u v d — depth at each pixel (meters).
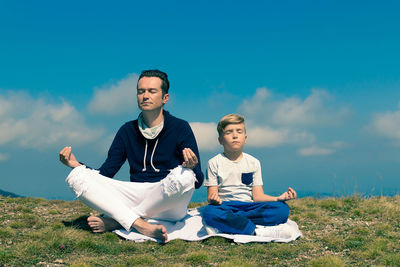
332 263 3.67
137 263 3.75
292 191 5.32
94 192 4.89
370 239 4.90
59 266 3.57
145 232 4.78
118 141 5.62
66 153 4.98
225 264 3.59
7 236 4.52
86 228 5.29
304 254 4.24
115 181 5.16
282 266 3.75
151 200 4.95
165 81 5.31
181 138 5.39
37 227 5.21
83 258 3.83
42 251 3.94
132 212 4.93
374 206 7.71
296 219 6.45
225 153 5.72
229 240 4.82
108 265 3.67
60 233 4.48
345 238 4.98
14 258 3.69
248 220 5.05
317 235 5.32
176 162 5.41
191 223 5.51
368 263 3.87
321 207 7.84
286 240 4.80
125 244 4.43
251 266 3.65
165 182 4.78
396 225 6.00
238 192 5.55
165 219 5.45
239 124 5.52
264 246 4.56
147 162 5.39
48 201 7.73
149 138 5.36
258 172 5.66
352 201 8.44
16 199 7.60
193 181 4.85
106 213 4.94
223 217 4.96
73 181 4.89
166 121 5.39
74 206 7.39
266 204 5.21
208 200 5.25
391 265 3.75
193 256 3.89
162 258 4.01
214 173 5.59
